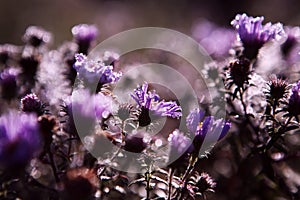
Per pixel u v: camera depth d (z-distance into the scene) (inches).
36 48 26.3
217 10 59.1
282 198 24.2
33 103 20.9
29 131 17.9
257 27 22.8
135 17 52.0
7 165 17.9
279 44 27.1
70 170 19.8
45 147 20.0
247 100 23.2
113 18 50.4
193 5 59.2
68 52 25.1
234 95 22.1
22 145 17.8
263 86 22.1
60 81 23.7
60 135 20.9
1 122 17.9
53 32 45.7
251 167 24.1
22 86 24.4
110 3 55.7
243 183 24.3
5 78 23.9
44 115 20.1
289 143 25.5
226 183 24.7
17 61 25.7
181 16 56.1
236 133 23.7
